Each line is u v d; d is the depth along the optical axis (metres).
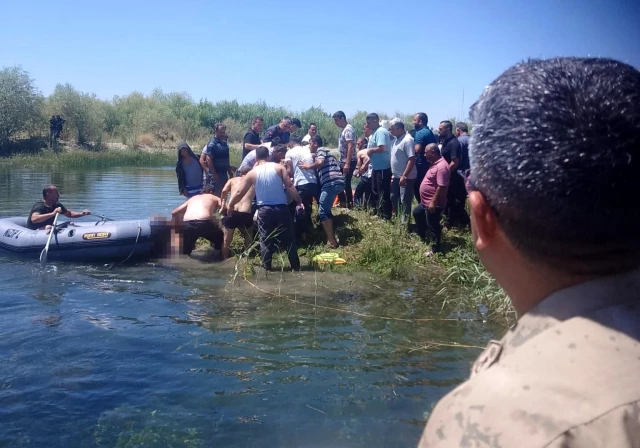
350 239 9.09
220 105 42.66
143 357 4.88
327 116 39.81
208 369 4.62
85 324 5.74
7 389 4.25
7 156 29.88
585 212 0.87
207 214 8.77
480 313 6.19
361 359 4.85
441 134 9.40
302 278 7.62
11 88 32.44
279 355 4.93
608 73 0.93
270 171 7.87
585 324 0.88
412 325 5.77
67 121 34.81
